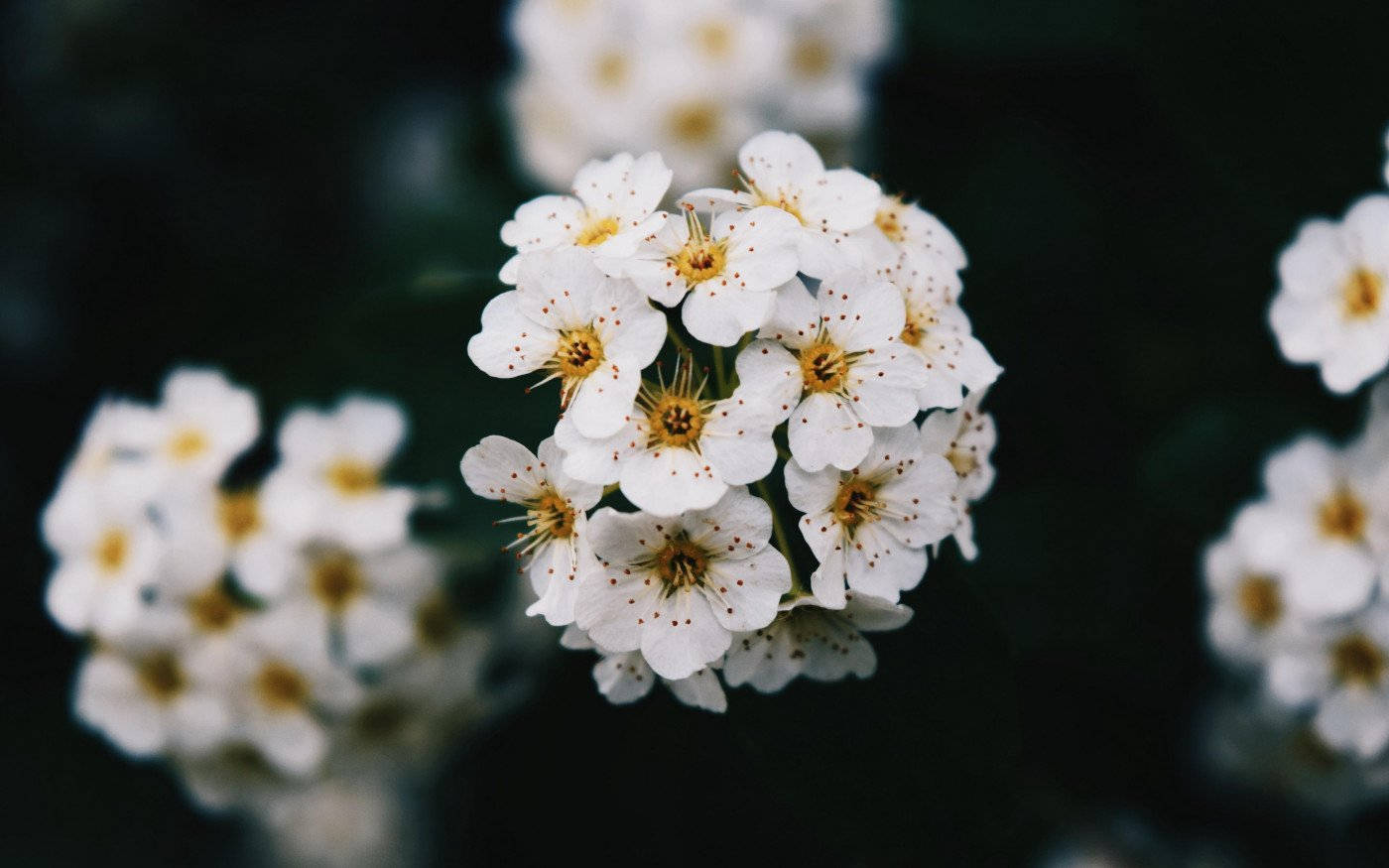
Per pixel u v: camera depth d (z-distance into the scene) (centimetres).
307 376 18
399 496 16
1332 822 18
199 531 16
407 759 18
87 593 17
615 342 14
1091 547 18
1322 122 17
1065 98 19
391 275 19
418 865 19
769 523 14
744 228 14
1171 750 18
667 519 13
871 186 14
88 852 20
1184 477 17
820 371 14
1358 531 16
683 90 19
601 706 18
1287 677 17
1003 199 19
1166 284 19
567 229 14
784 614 14
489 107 20
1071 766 18
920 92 20
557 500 14
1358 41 17
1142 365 18
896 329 14
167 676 17
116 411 17
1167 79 17
